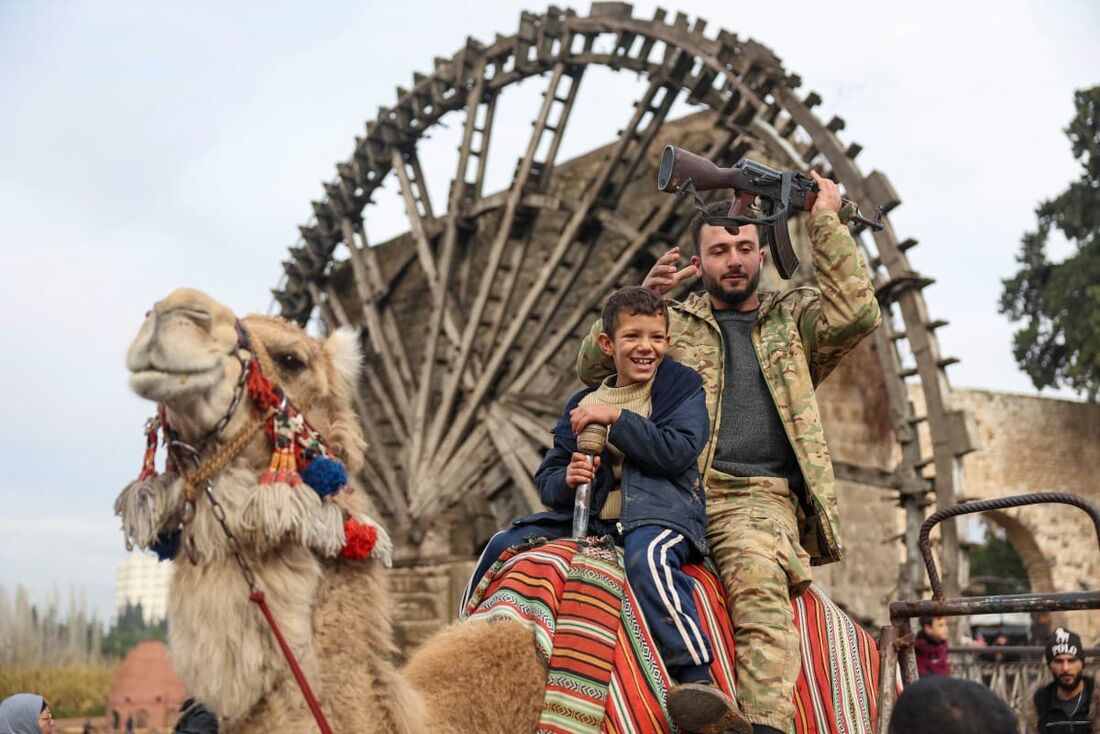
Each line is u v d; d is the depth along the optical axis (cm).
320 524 280
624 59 1972
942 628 952
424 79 2300
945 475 1598
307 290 2555
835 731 388
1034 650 1009
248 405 282
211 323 273
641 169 2088
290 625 276
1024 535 3081
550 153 2097
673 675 357
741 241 428
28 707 636
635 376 391
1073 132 3853
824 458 406
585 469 379
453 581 2038
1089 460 3136
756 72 1775
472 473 2083
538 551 375
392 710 288
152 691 1808
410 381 2264
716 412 411
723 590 383
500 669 335
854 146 1670
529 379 2052
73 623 1889
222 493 276
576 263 2047
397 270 2403
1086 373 3597
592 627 353
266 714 275
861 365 1894
